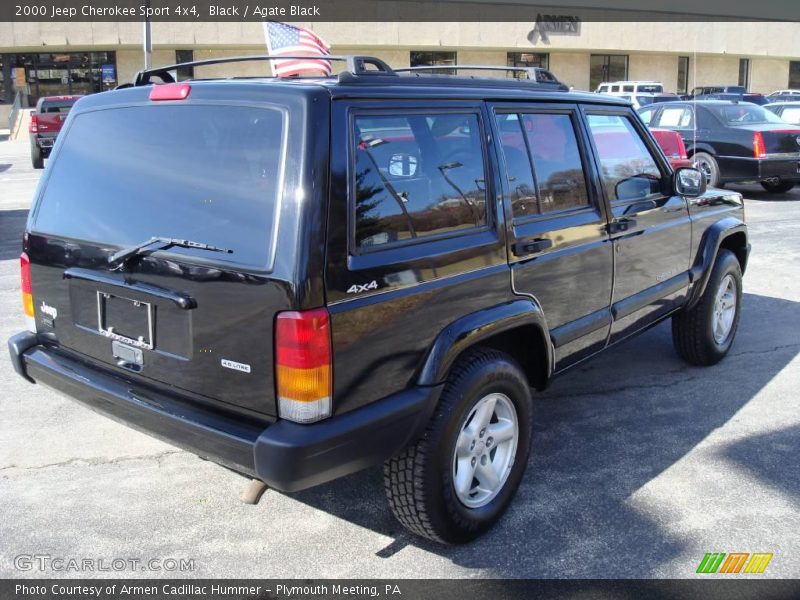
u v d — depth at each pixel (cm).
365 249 271
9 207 1285
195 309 276
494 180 329
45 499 359
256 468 260
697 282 493
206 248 272
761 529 333
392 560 314
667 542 324
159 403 291
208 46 2995
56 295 335
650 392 489
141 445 415
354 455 269
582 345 393
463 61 3388
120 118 314
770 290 733
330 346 258
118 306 305
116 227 304
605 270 400
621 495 362
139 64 3067
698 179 448
